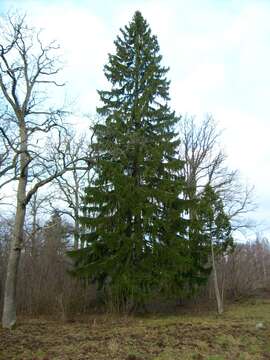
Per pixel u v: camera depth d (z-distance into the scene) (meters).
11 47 18.52
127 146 20.97
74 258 22.38
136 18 25.08
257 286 37.22
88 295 23.64
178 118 24.66
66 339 13.50
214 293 30.48
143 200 21.30
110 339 13.34
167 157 23.80
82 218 21.94
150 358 10.82
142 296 20.53
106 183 22.05
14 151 17.42
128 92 24.44
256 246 49.28
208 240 24.78
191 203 23.28
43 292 23.48
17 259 17.47
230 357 11.08
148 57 24.56
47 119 18.61
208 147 33.75
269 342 13.30
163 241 22.06
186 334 14.29
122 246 21.02
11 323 16.81
